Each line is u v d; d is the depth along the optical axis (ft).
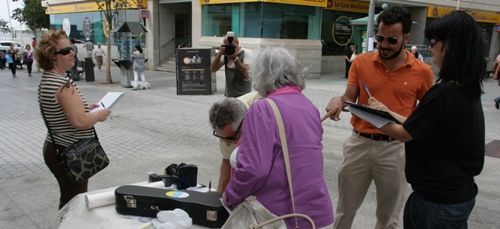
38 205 14.43
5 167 18.42
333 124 29.14
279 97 6.73
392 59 9.96
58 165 10.03
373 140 10.21
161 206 7.79
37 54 9.53
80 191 10.48
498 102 37.78
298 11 58.08
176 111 33.22
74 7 91.76
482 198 16.12
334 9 67.82
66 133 9.76
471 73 6.34
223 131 8.84
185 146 22.76
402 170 10.34
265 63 6.89
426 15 74.02
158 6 74.13
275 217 6.59
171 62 74.28
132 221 7.70
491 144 24.70
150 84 51.49
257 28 55.57
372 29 49.47
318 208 6.72
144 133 25.62
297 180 6.56
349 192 10.85
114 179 17.30
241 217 6.81
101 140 23.65
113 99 10.71
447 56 6.43
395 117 7.57
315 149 6.75
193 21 65.67
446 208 6.70
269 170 6.40
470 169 6.68
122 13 74.64
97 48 78.95
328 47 69.82
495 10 88.33
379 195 10.73
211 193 8.16
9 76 62.49
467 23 6.31
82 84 51.34
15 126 26.84
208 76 42.37
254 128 6.45
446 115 6.40
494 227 13.67
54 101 9.45
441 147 6.62
